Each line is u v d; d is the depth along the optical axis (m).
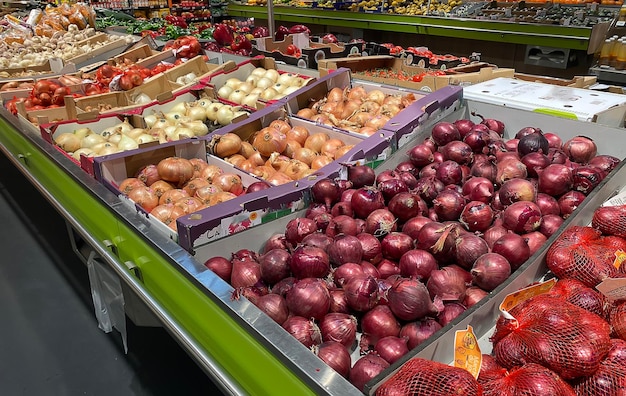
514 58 6.48
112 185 2.07
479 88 2.94
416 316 1.31
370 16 7.79
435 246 1.52
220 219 1.64
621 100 2.63
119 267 1.99
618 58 4.96
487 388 1.05
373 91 3.03
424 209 1.85
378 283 1.45
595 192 1.75
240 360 1.32
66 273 3.41
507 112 2.60
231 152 2.47
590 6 6.25
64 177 2.39
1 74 4.47
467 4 7.58
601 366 1.07
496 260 1.46
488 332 1.34
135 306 2.24
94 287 2.70
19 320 2.95
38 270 3.45
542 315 1.15
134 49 4.66
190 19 10.46
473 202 1.75
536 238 1.64
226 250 1.70
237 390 1.37
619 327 1.18
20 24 6.43
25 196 4.61
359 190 1.83
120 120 2.98
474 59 4.38
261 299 1.42
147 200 2.02
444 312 1.37
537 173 1.95
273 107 2.79
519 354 1.11
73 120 2.83
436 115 2.53
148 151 2.25
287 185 1.90
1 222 4.13
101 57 4.99
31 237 3.89
